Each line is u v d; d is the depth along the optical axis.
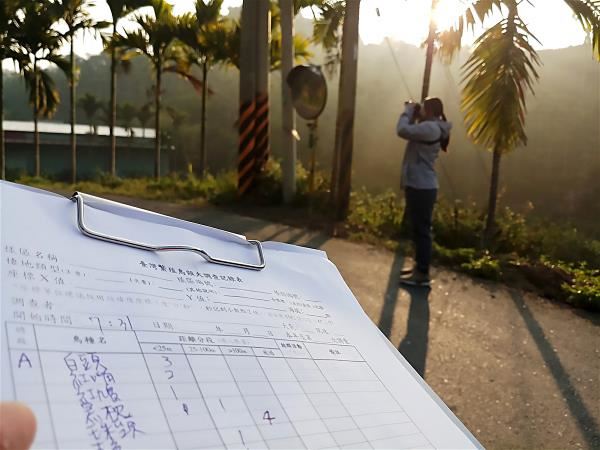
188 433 0.67
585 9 6.86
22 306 0.65
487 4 6.95
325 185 10.51
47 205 0.81
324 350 0.94
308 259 1.16
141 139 36.94
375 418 0.87
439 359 3.84
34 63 19.30
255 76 10.72
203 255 0.94
